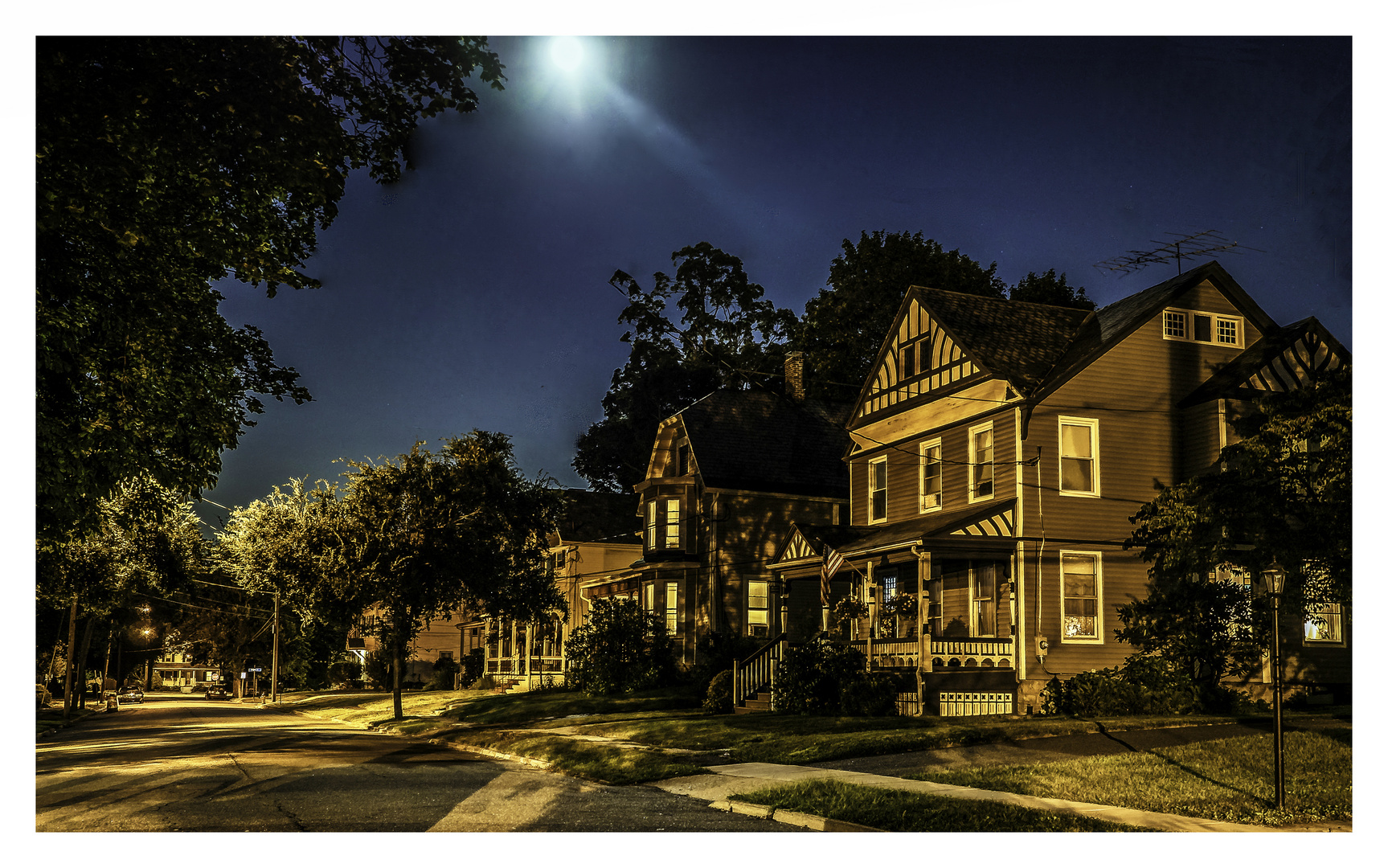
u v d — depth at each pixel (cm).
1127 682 2422
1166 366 2786
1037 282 5091
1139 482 2716
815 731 2208
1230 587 2469
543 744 2270
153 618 7831
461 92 1791
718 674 3052
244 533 5047
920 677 2500
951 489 2903
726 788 1545
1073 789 1430
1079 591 2641
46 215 1502
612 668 3831
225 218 1884
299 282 2069
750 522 4112
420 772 1886
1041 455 2639
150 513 2419
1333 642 2658
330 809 1382
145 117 1535
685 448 4303
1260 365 2658
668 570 4156
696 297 7044
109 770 1934
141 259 1830
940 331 2991
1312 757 1664
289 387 2280
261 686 9988
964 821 1193
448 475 3728
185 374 2041
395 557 3656
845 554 2870
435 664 7062
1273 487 2062
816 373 5219
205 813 1341
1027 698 2545
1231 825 1221
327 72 1689
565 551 5181
